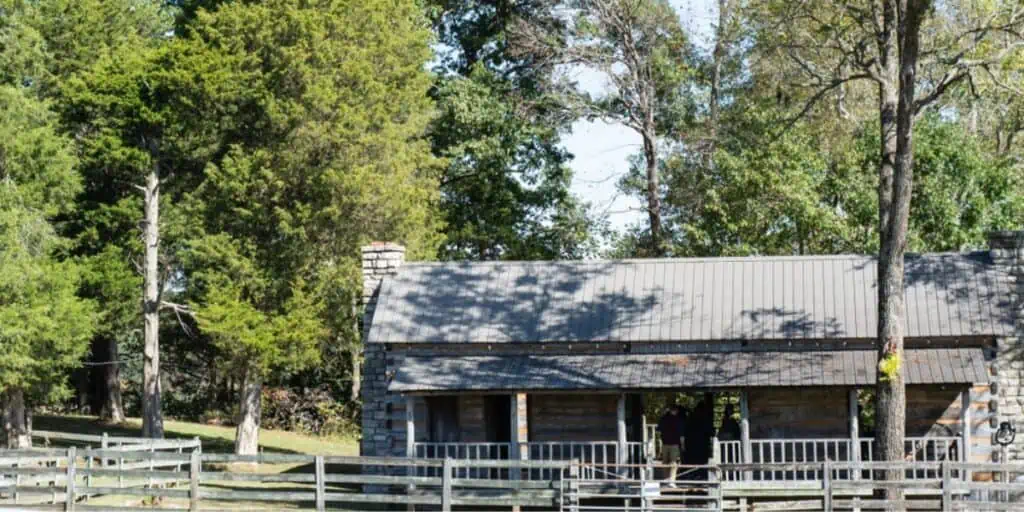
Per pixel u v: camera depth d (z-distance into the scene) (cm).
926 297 3591
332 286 4897
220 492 3034
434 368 3609
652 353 3631
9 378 4384
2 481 3241
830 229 4756
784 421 3578
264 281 4884
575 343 3653
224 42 5009
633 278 3825
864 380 3381
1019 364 3491
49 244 4841
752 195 4938
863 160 4841
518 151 6031
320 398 6525
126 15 5803
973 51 3994
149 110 5066
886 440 3130
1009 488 2794
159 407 5244
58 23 5519
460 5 6178
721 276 3784
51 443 5084
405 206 4928
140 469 3409
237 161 4891
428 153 5416
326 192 4853
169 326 6391
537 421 3678
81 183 5288
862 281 3697
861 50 3419
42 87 5412
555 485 2953
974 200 4644
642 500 2972
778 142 4878
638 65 5478
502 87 5903
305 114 4856
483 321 3719
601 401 3653
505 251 6034
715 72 5572
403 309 3769
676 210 5544
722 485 3130
